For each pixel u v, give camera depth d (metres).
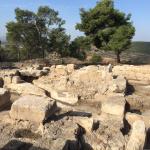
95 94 19.39
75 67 26.22
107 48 41.72
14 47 46.81
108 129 11.83
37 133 10.65
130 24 43.06
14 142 9.59
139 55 59.09
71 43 45.12
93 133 11.41
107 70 22.31
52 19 45.22
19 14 43.97
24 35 45.31
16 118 11.35
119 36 40.00
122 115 13.78
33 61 42.66
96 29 43.47
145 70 27.50
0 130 10.81
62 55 45.88
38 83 22.42
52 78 23.91
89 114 13.46
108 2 43.50
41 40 45.94
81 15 43.62
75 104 18.23
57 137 10.23
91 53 55.22
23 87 20.33
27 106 11.16
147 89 22.52
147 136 12.33
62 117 11.88
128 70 28.20
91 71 21.91
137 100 18.36
